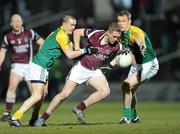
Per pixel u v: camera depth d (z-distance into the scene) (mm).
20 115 31172
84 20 80750
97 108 63906
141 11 76000
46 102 68688
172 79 76562
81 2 85062
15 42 42094
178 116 49625
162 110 60781
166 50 77938
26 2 81375
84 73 31766
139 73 33656
